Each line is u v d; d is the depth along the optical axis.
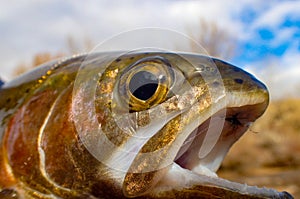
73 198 0.13
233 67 0.13
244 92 0.12
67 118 0.13
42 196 0.13
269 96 0.13
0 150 0.14
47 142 0.13
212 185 0.12
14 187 0.13
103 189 0.13
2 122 0.14
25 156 0.14
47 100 0.14
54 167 0.13
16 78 0.16
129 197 0.12
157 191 0.12
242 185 0.12
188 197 0.12
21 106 0.14
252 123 0.14
